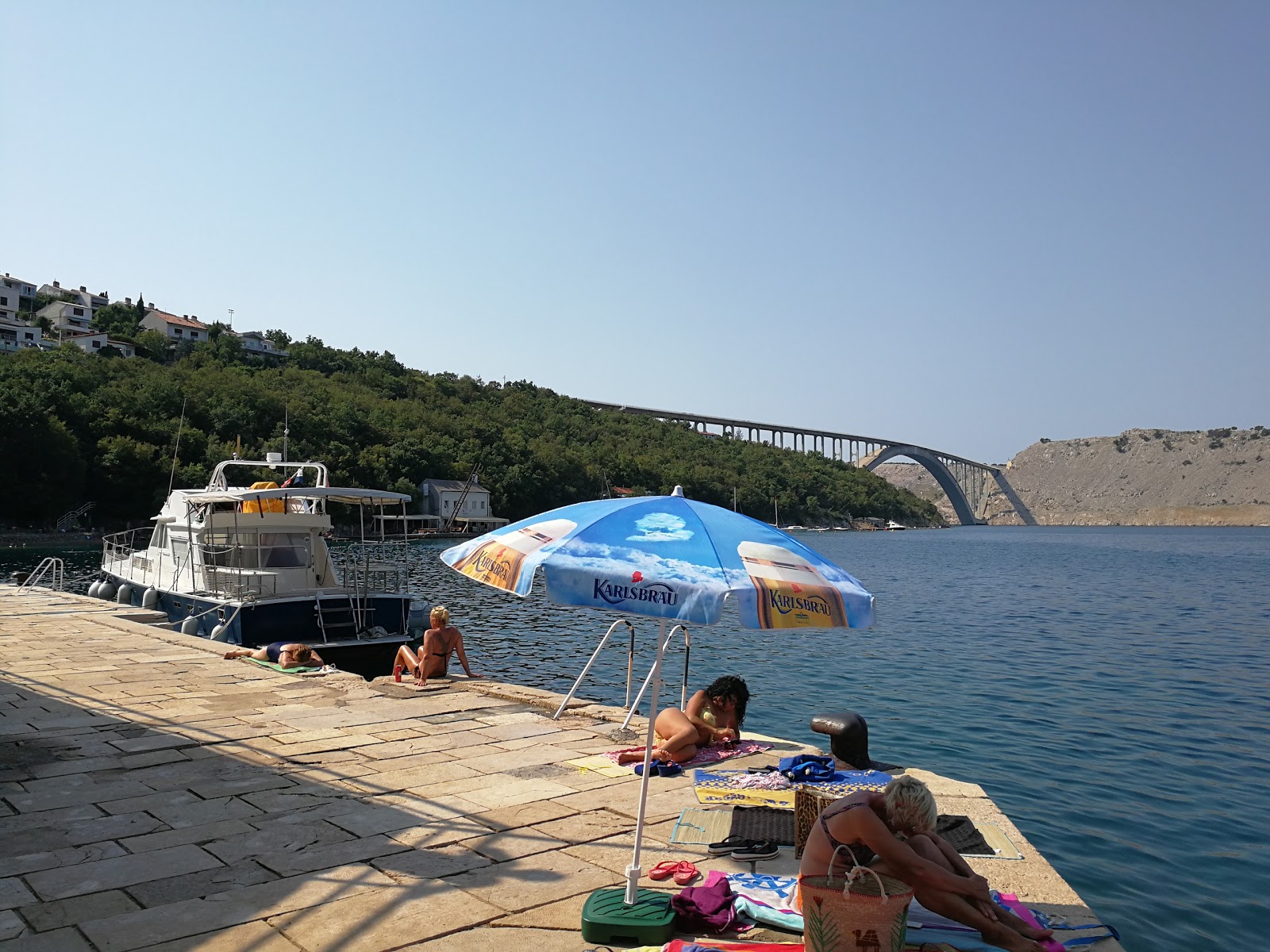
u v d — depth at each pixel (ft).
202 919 15.06
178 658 44.19
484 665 67.82
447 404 489.67
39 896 15.90
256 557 62.49
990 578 188.85
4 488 226.38
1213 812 33.96
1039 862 18.63
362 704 33.76
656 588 14.37
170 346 463.83
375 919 15.17
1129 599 136.98
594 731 29.48
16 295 465.88
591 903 15.19
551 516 17.58
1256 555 319.27
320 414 353.51
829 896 12.63
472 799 22.15
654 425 647.56
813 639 86.28
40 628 54.80
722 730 27.68
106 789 22.58
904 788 14.55
